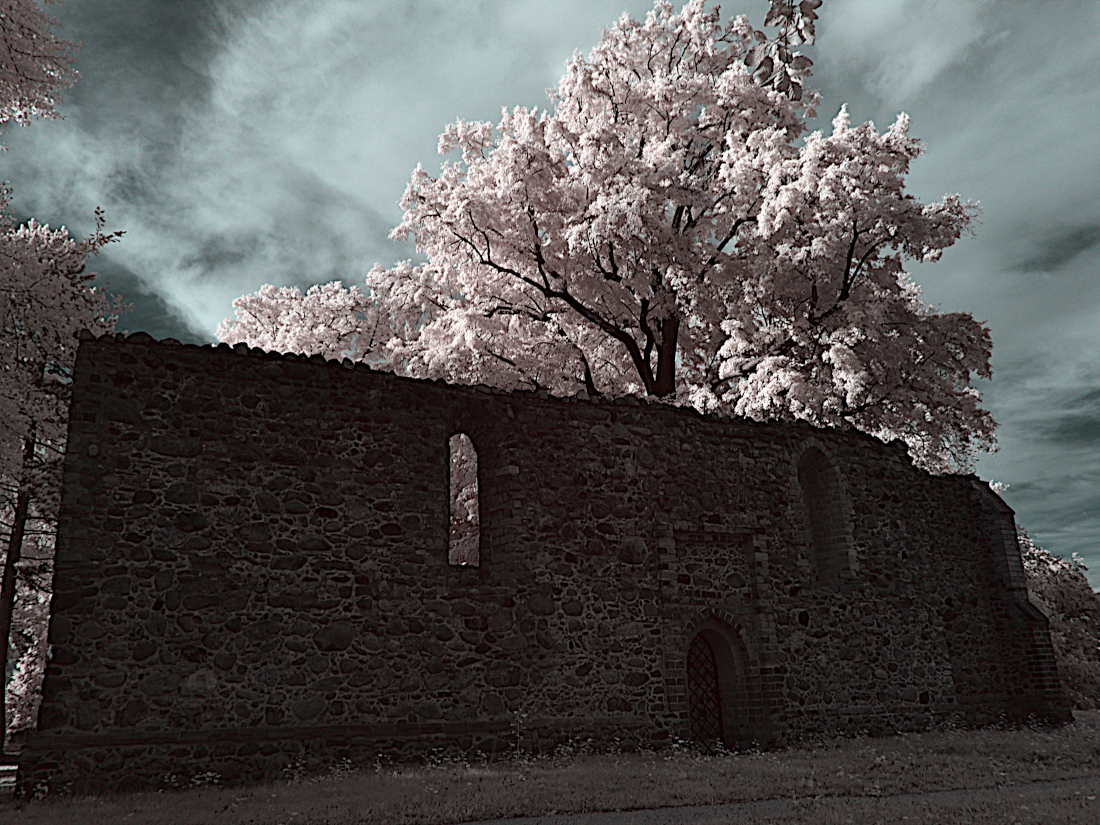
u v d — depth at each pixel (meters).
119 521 10.16
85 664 9.61
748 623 14.03
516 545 12.43
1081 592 27.72
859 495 16.02
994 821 6.73
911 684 15.47
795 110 23.47
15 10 14.03
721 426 14.88
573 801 7.99
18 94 14.59
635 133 24.31
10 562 17.12
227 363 11.23
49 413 16.45
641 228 20.45
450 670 11.48
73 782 9.21
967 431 20.73
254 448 11.09
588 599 12.75
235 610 10.47
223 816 7.46
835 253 19.41
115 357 10.63
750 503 14.67
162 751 9.65
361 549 11.35
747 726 13.54
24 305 16.86
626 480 13.62
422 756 10.95
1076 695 24.56
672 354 24.23
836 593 15.12
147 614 10.02
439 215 23.73
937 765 10.51
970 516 17.78
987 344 20.69
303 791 8.80
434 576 11.74
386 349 26.06
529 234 23.00
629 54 24.67
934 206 19.64
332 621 10.94
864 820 6.87
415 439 12.12
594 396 13.82
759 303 21.41
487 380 23.33
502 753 11.42
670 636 13.21
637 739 12.42
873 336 20.05
